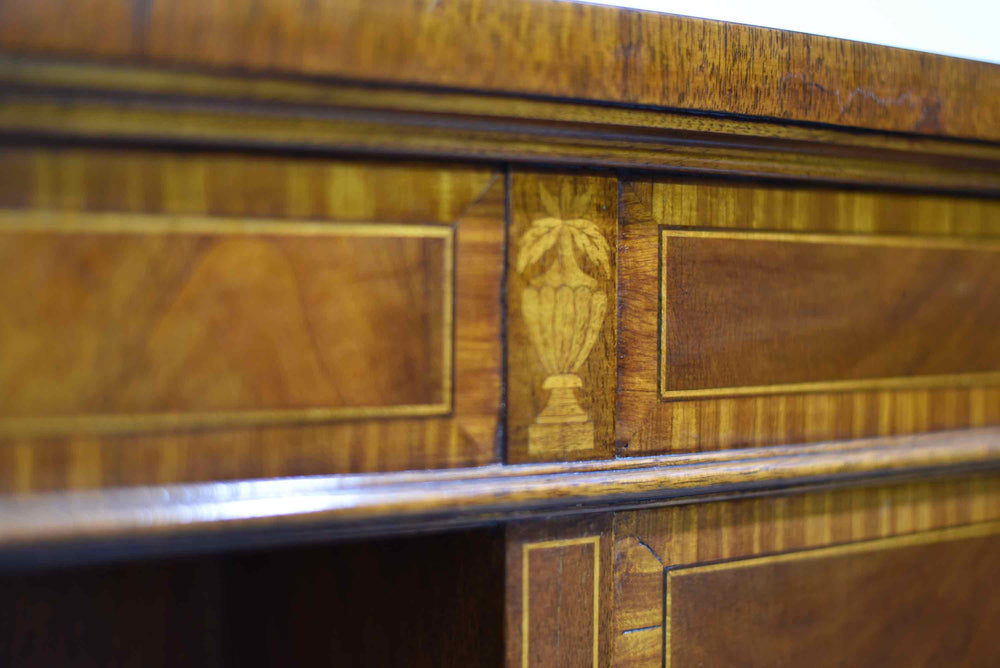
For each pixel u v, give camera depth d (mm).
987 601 699
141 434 419
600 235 512
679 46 489
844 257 602
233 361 435
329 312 453
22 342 397
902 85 560
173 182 419
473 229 481
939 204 642
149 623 760
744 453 565
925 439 641
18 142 391
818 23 864
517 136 472
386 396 467
